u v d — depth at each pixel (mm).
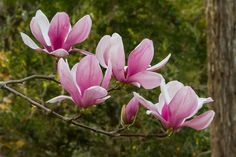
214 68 6527
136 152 7590
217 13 6492
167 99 2186
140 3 7996
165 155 7496
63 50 2240
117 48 2125
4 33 8070
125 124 2291
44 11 7875
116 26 7836
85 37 2322
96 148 7977
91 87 2047
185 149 7504
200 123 2164
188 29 8266
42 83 7359
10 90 2635
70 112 7438
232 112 6387
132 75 2164
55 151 7973
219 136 6441
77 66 2092
